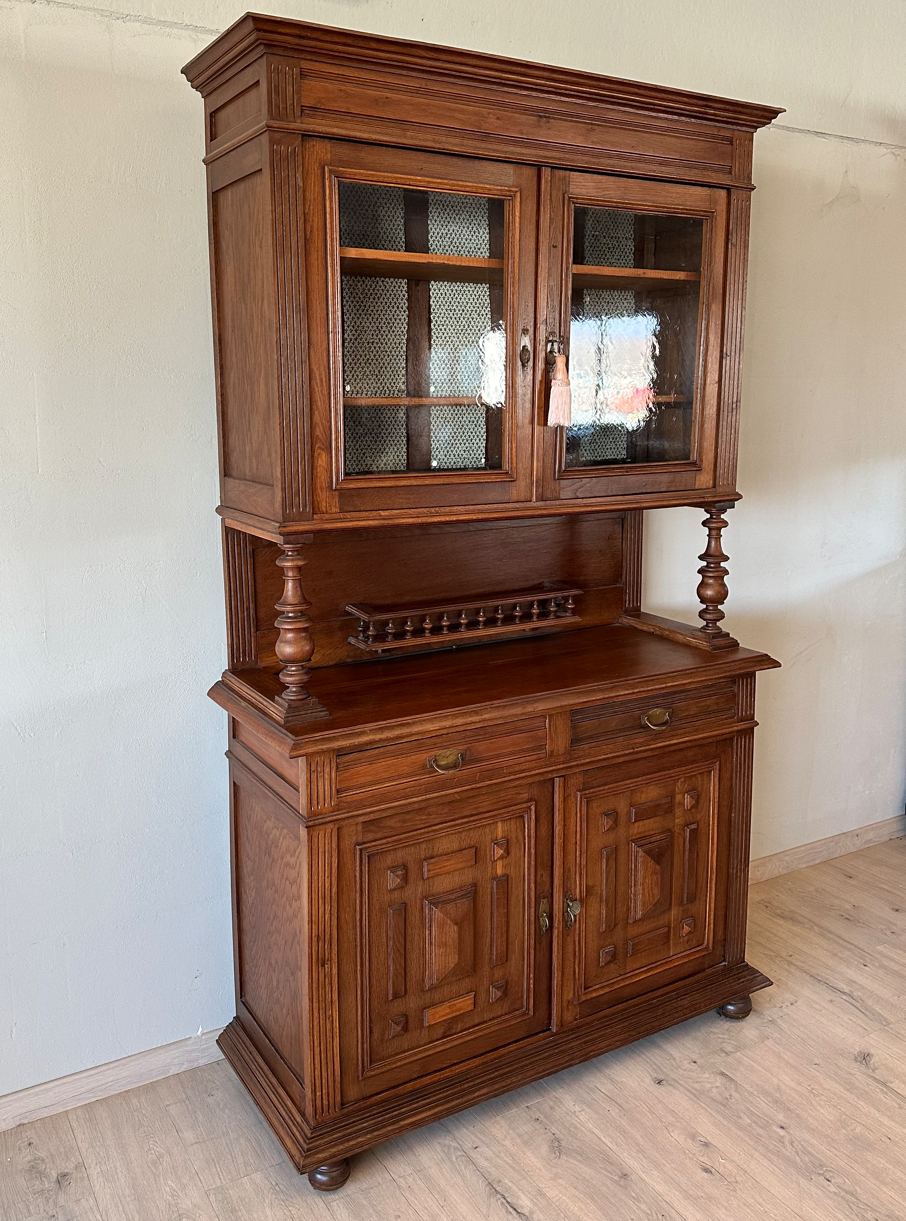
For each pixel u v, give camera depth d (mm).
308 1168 1718
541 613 2240
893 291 2844
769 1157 1841
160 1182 1788
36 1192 1763
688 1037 2201
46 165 1718
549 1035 2020
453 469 1778
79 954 1967
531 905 1953
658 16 2336
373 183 1606
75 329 1786
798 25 2535
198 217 1867
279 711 1704
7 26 1653
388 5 1994
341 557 2025
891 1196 1749
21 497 1783
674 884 2158
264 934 1932
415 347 1706
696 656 2131
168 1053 2092
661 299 1965
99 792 1940
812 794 3004
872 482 2928
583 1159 1841
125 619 1916
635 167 1863
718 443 2090
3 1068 1922
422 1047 1878
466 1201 1744
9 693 1826
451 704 1794
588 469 1921
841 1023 2238
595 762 1973
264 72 1501
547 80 1705
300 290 1562
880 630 3055
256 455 1702
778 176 2551
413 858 1806
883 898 2807
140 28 1763
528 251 1779
